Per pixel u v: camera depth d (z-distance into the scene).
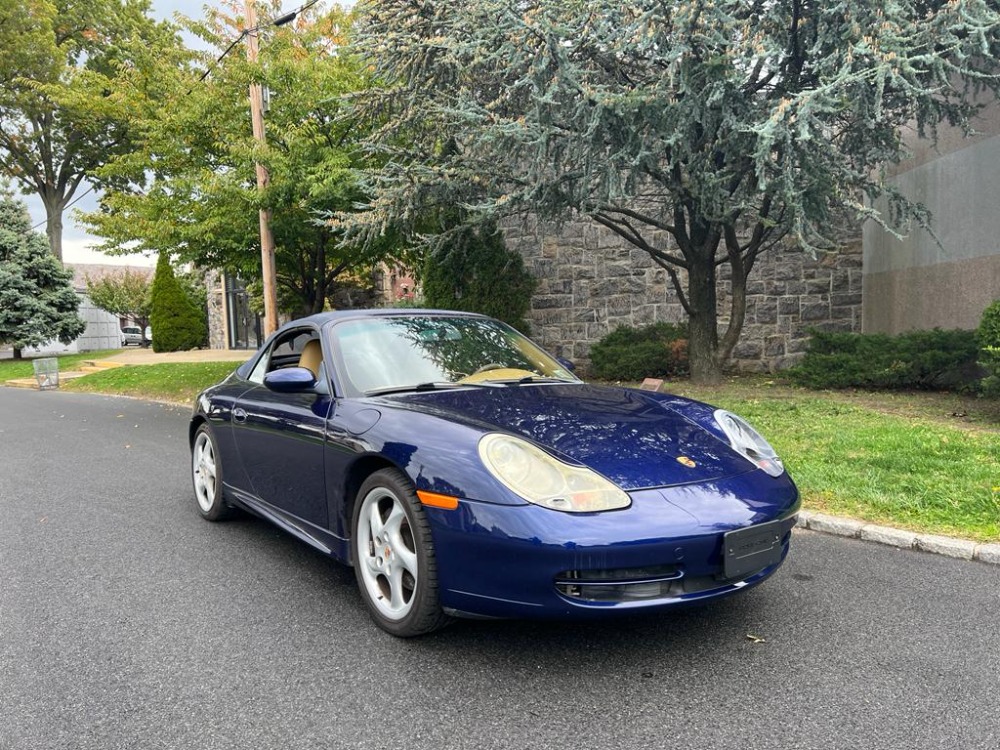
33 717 2.46
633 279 14.18
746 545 2.72
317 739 2.30
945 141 10.27
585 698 2.53
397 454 2.95
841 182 8.23
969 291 9.81
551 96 7.66
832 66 7.37
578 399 3.54
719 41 7.11
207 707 2.51
